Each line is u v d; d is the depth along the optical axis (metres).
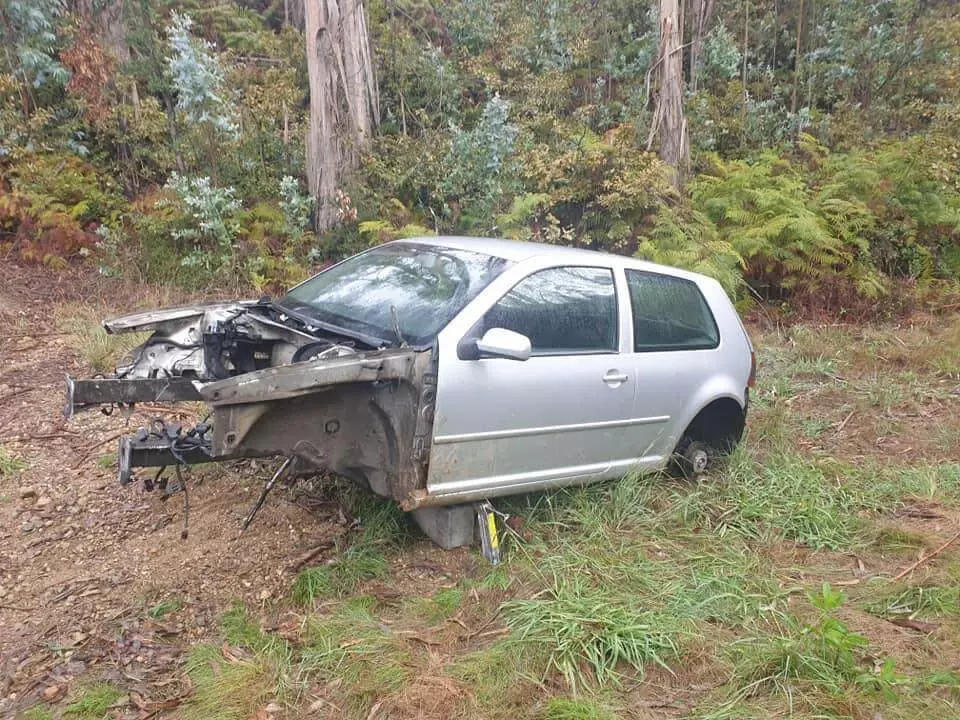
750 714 3.15
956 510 5.32
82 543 4.22
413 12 15.11
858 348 9.39
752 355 5.66
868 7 16.00
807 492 5.30
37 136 10.61
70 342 7.51
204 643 3.49
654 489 5.09
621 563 4.23
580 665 3.43
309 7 10.18
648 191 10.78
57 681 3.20
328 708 3.12
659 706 3.23
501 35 15.14
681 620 3.76
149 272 9.53
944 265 12.13
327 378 3.54
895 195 12.28
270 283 9.55
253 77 12.83
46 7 11.10
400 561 4.21
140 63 11.59
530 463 4.37
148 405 6.04
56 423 5.70
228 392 3.40
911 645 3.71
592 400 4.52
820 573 4.43
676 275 5.23
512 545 4.33
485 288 4.20
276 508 4.59
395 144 11.61
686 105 13.91
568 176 11.27
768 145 14.23
